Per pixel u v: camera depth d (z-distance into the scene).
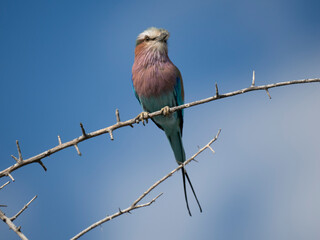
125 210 6.07
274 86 6.92
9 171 6.40
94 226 5.91
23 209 5.82
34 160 6.59
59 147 6.79
